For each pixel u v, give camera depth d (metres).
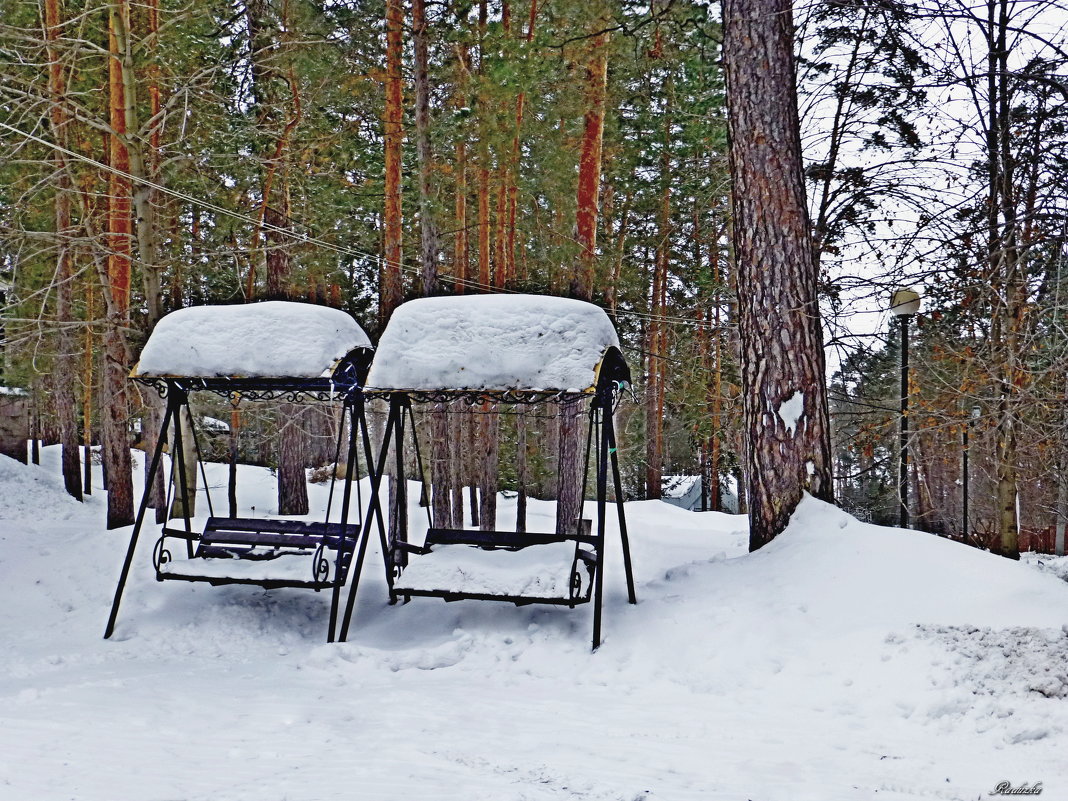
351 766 4.18
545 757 4.43
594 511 21.33
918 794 3.88
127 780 3.83
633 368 27.30
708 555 11.92
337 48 16.97
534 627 7.48
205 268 17.20
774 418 8.32
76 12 15.74
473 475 23.09
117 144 13.42
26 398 23.44
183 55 15.38
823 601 6.72
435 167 17.47
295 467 17.98
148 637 7.71
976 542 13.28
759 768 4.28
